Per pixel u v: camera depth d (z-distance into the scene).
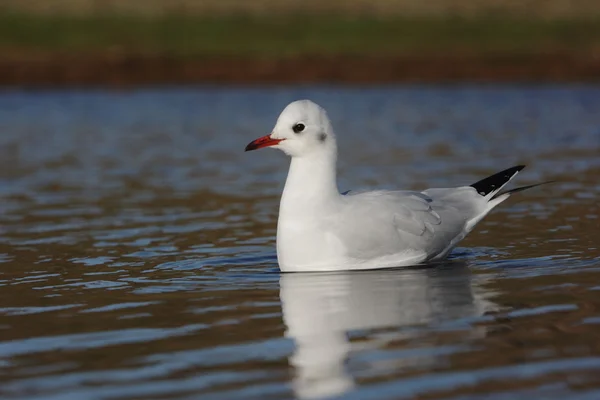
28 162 21.55
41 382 7.73
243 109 30.61
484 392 7.26
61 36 42.12
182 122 28.12
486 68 38.31
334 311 9.53
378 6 47.59
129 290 10.66
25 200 17.09
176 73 38.25
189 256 12.48
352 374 7.71
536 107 29.95
